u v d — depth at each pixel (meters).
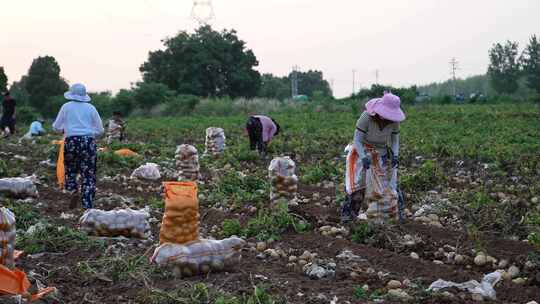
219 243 6.66
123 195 11.62
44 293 5.73
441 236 8.45
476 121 30.28
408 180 12.30
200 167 15.85
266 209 9.68
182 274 6.42
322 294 5.99
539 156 16.28
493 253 7.63
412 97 51.53
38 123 26.08
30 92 65.81
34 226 7.99
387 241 8.02
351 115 38.62
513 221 9.15
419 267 6.93
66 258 7.13
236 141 23.14
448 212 9.91
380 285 6.37
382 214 8.50
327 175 13.87
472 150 17.48
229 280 6.36
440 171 13.59
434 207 10.20
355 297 5.97
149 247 7.58
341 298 5.91
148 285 6.12
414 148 19.14
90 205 9.72
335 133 25.89
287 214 8.73
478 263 7.27
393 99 8.48
